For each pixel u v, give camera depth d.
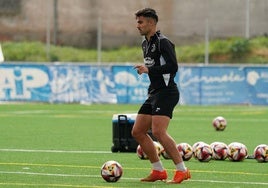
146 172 30.62
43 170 31.06
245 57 101.44
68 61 105.56
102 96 79.44
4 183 27.39
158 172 27.81
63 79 79.88
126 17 116.69
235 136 47.97
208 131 51.41
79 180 28.17
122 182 27.72
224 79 78.06
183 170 27.58
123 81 79.06
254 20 112.38
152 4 115.38
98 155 36.81
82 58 106.12
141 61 105.25
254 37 109.50
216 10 113.56
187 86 78.38
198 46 105.75
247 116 65.62
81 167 32.09
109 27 116.94
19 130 51.09
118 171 27.69
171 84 27.34
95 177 29.00
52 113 67.31
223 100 78.31
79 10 119.00
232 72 78.06
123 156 36.34
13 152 38.00
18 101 80.56
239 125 56.53
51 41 116.31
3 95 80.81
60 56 106.38
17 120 59.56
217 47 103.75
